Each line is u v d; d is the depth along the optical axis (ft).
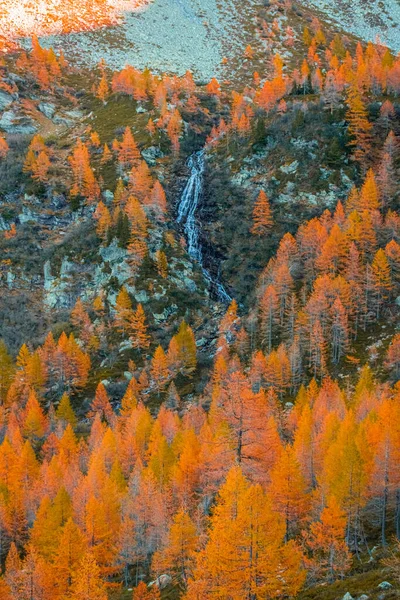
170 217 561.02
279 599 159.63
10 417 363.15
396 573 157.58
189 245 544.21
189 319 476.54
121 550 216.95
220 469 183.01
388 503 205.05
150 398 394.11
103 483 249.75
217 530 151.43
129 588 215.92
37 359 416.26
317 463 228.02
